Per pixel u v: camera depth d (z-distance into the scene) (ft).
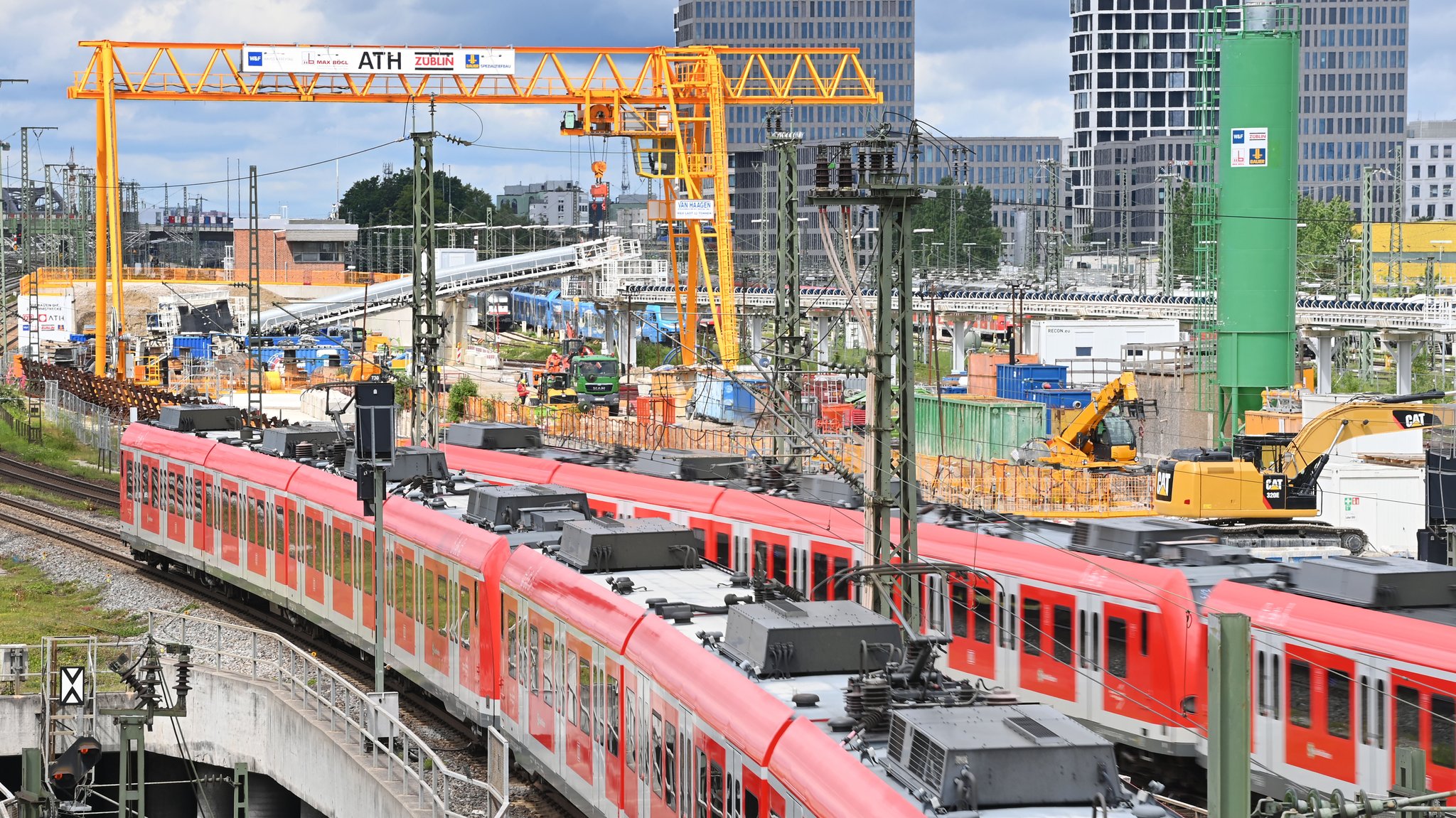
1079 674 101.91
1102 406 232.73
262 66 327.88
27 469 276.82
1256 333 244.01
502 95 336.49
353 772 99.66
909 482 96.73
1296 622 88.74
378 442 110.63
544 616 98.68
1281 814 53.42
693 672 76.84
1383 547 185.88
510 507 116.78
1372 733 83.51
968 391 328.49
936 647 75.20
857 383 338.54
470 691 111.14
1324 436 189.37
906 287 96.94
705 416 311.47
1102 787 55.26
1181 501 181.27
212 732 119.65
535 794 101.96
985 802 54.54
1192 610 95.09
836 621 74.79
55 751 117.60
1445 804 75.31
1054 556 104.94
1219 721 44.32
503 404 328.29
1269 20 240.73
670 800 78.54
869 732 63.31
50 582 186.80
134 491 192.54
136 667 105.70
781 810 64.69
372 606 132.46
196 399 281.54
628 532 99.91
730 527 131.75
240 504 163.32
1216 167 246.88
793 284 164.35
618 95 336.70
